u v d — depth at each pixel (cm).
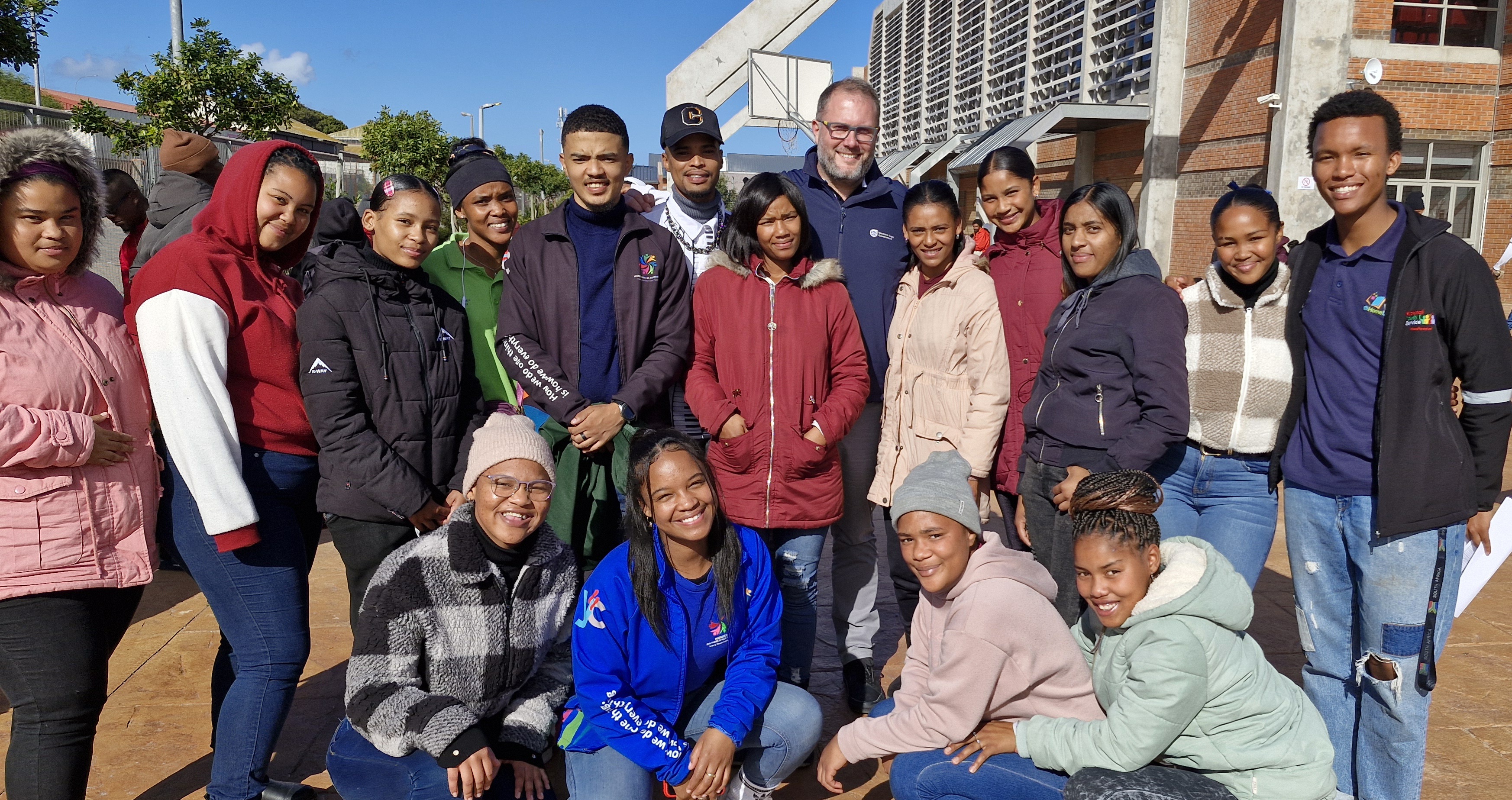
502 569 254
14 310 226
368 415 275
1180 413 275
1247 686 222
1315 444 264
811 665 371
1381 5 1207
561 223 319
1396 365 243
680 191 371
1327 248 264
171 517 258
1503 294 1252
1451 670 371
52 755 228
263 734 265
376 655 243
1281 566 498
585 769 254
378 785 250
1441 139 1255
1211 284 287
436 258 372
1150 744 222
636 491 246
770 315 312
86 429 228
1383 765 261
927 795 251
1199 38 1394
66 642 228
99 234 244
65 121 1254
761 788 268
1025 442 317
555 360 317
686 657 262
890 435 341
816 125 353
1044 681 248
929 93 2509
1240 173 1310
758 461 309
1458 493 241
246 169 260
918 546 249
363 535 279
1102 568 226
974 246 333
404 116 2553
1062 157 1811
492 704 258
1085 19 1638
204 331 246
